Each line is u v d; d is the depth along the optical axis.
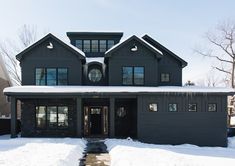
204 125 19.50
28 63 20.94
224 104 19.61
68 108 20.81
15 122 19.27
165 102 19.47
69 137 20.09
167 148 16.00
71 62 21.09
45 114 20.73
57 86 19.91
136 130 20.98
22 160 10.61
